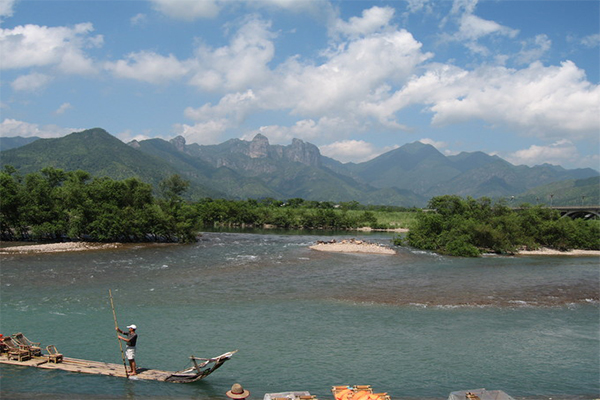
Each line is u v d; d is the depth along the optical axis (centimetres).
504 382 1967
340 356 2247
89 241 8100
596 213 14062
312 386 1889
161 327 2712
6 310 3028
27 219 7719
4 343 2158
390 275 4856
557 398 1811
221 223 15788
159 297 3534
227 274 4712
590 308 3434
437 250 7725
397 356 2264
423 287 4144
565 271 5469
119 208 8300
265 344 2420
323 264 5659
